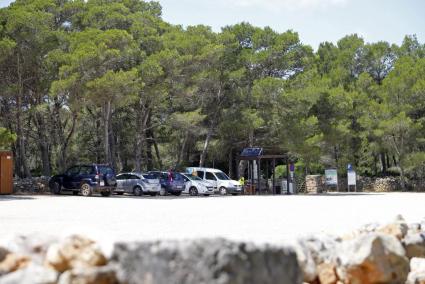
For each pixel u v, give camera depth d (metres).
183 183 40.09
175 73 41.25
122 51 38.12
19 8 38.53
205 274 3.67
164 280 3.75
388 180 52.06
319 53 60.25
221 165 57.44
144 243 3.92
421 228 8.51
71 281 3.97
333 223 15.05
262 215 18.25
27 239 5.18
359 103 51.69
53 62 38.44
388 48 58.09
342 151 54.72
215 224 14.74
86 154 54.03
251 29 50.53
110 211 20.08
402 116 47.12
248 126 44.72
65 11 43.19
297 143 44.47
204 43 43.56
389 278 5.61
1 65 37.69
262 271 3.88
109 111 40.06
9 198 30.05
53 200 28.27
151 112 48.62
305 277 5.94
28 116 42.72
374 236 5.75
